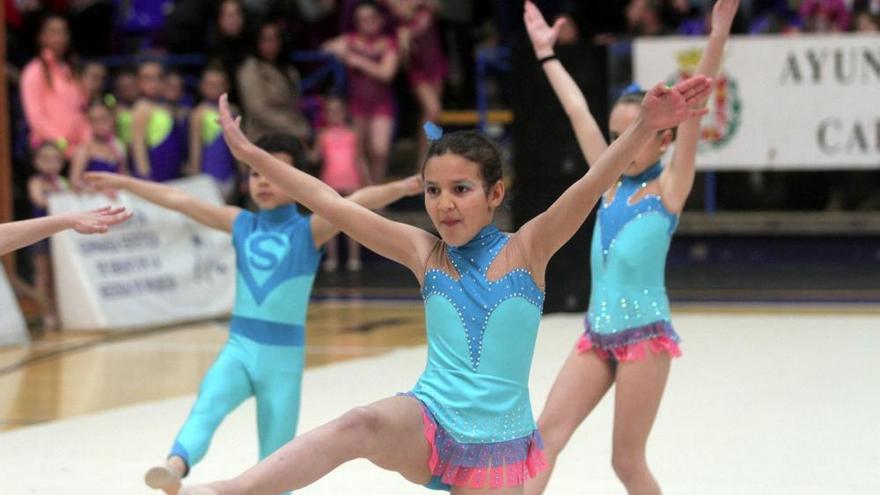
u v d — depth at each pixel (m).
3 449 17.03
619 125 12.50
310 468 8.72
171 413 19.36
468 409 9.39
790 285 31.45
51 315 29.34
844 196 33.78
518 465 9.50
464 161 9.45
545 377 20.91
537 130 28.38
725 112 31.25
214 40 33.34
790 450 16.16
